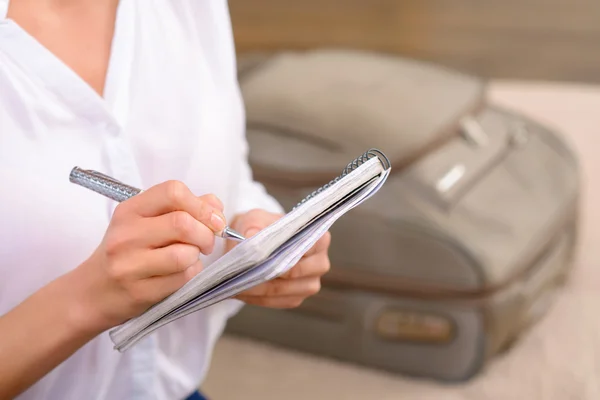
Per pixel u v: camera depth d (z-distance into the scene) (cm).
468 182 176
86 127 82
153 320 69
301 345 189
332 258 173
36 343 72
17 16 82
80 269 71
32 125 78
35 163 78
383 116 178
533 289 176
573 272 210
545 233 177
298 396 180
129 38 86
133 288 67
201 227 65
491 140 189
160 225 65
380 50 339
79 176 72
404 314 172
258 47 344
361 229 169
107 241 66
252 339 196
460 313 167
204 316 101
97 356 89
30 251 79
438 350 174
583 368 182
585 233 222
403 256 168
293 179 174
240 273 64
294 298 91
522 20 354
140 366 92
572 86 305
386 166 66
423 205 168
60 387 91
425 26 353
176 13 93
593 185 241
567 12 357
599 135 268
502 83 311
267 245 61
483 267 163
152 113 89
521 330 185
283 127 180
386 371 183
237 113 101
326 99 184
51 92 79
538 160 191
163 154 90
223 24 97
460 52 334
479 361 172
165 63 90
